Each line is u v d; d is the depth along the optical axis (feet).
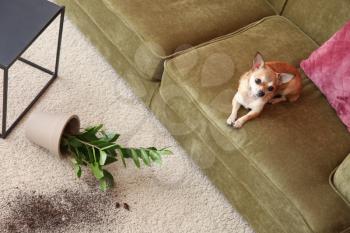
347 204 5.20
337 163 5.46
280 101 5.79
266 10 7.04
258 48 6.29
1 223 5.63
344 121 5.71
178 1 6.59
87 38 7.44
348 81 5.62
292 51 6.39
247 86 5.48
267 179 5.33
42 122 6.01
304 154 5.42
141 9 6.35
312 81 6.09
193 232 6.08
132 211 6.07
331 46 5.85
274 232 5.66
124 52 6.49
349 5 6.23
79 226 5.81
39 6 6.06
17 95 6.75
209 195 6.43
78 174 5.92
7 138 6.31
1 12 5.83
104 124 6.75
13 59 5.47
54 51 7.39
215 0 6.78
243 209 6.03
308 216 5.07
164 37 6.14
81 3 6.95
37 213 5.79
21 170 6.08
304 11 6.72
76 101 6.89
